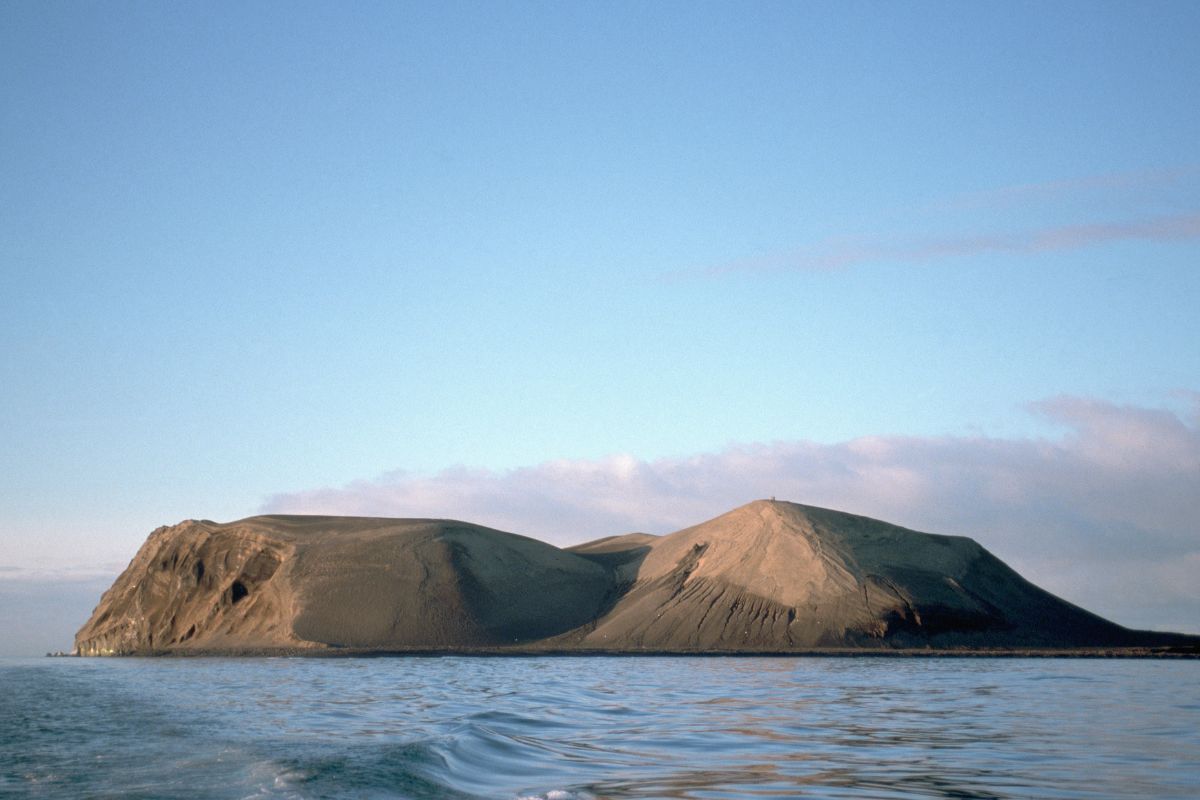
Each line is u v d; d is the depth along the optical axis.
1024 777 23.72
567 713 39.69
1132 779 23.33
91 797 20.89
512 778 23.44
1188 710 41.50
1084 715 39.38
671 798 20.94
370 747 28.03
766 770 24.81
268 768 24.09
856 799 20.92
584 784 22.69
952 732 33.31
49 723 35.03
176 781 22.64
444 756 25.89
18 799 20.83
